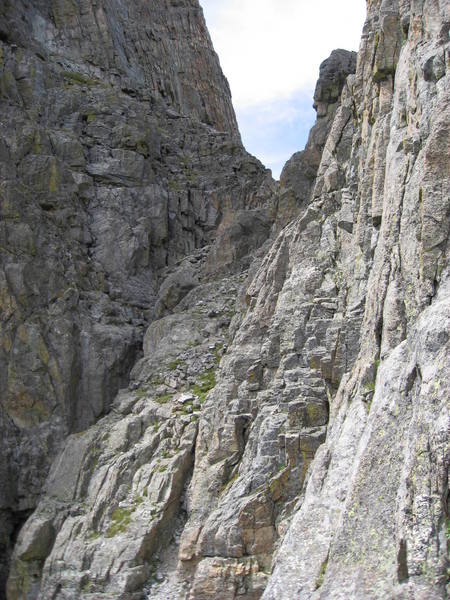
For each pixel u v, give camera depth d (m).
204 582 23.45
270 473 24.28
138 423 28.50
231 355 27.67
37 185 34.16
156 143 40.03
